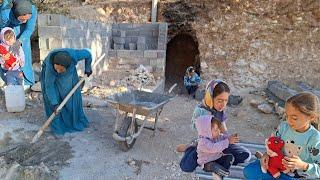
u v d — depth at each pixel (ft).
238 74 39.29
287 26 40.22
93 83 30.09
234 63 40.09
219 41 41.32
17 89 20.84
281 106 28.50
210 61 40.73
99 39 33.35
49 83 18.20
